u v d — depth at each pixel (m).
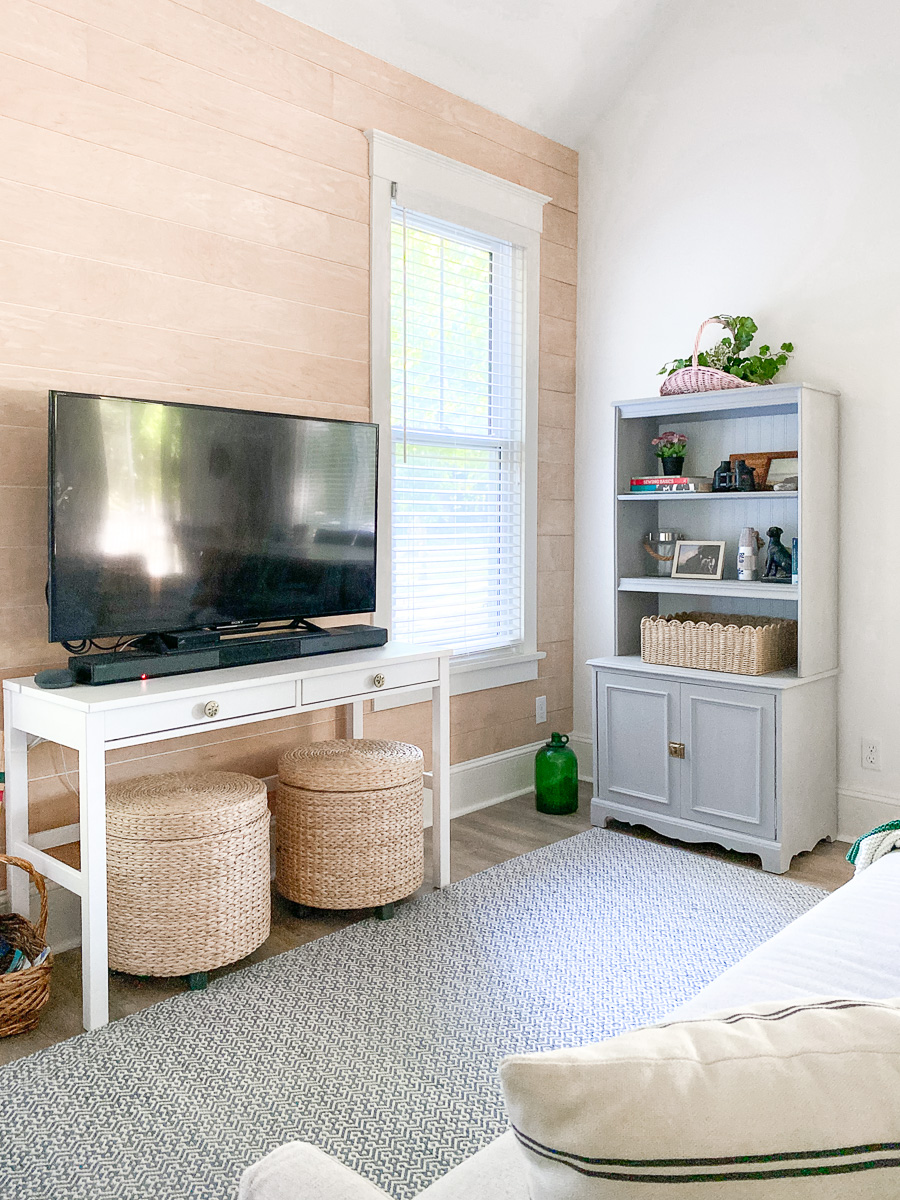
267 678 2.38
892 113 3.15
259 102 2.84
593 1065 0.60
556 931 2.58
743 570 3.38
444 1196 0.88
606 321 3.99
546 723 4.09
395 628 3.42
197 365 2.73
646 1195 0.56
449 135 3.46
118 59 2.50
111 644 2.59
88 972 2.07
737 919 2.65
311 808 2.59
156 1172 1.61
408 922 2.65
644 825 3.40
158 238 2.62
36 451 2.40
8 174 2.31
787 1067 0.60
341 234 3.10
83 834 2.07
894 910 1.50
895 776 3.24
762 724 3.04
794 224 3.40
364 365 3.21
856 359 3.26
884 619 3.23
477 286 3.69
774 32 3.41
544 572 4.02
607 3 3.44
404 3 3.06
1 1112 1.77
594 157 3.99
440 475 3.57
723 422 3.63
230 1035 2.05
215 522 2.58
